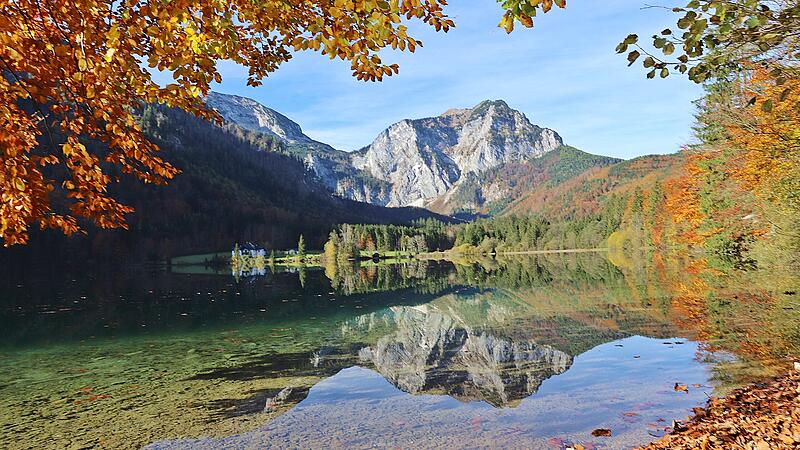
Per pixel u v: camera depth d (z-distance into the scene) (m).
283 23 4.25
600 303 23.28
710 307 18.25
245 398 10.48
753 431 5.91
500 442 7.18
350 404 9.65
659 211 75.56
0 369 14.41
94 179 4.72
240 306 30.52
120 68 4.05
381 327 20.48
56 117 4.45
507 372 11.75
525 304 25.56
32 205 4.40
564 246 139.00
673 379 9.76
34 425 9.16
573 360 12.36
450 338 17.14
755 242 32.28
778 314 15.22
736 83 17.08
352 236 167.50
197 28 3.81
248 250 149.38
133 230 135.00
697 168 38.03
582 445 6.82
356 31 3.76
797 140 12.40
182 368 13.80
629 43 3.99
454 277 54.34
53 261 101.81
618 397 8.91
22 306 33.00
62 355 16.36
